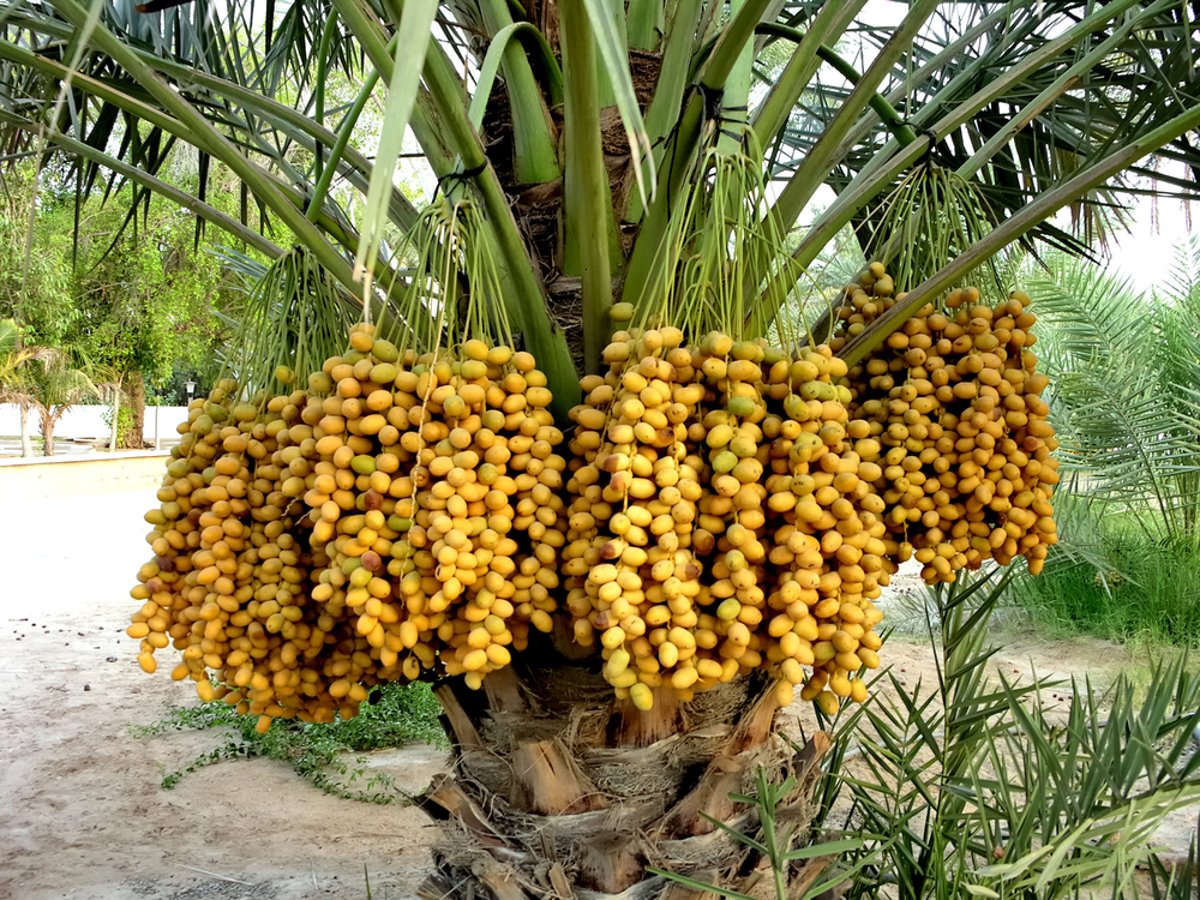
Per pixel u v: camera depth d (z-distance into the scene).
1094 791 1.77
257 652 1.39
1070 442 7.02
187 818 4.05
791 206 1.61
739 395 1.20
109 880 3.47
